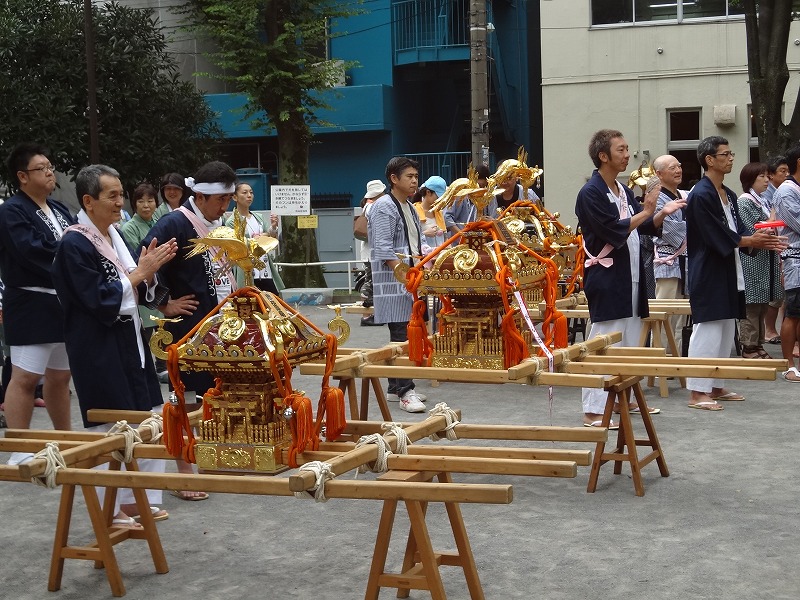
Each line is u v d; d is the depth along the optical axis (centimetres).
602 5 1992
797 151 931
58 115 1750
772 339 1127
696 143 1969
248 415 414
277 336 404
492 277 561
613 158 684
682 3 1948
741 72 1916
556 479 621
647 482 605
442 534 519
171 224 588
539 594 432
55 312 608
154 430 457
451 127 2444
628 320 715
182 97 1981
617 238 673
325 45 2100
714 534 504
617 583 441
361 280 1435
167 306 576
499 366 564
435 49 2234
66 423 632
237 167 2464
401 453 401
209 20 1922
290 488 350
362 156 2327
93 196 516
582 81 2008
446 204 591
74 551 455
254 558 493
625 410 581
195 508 583
